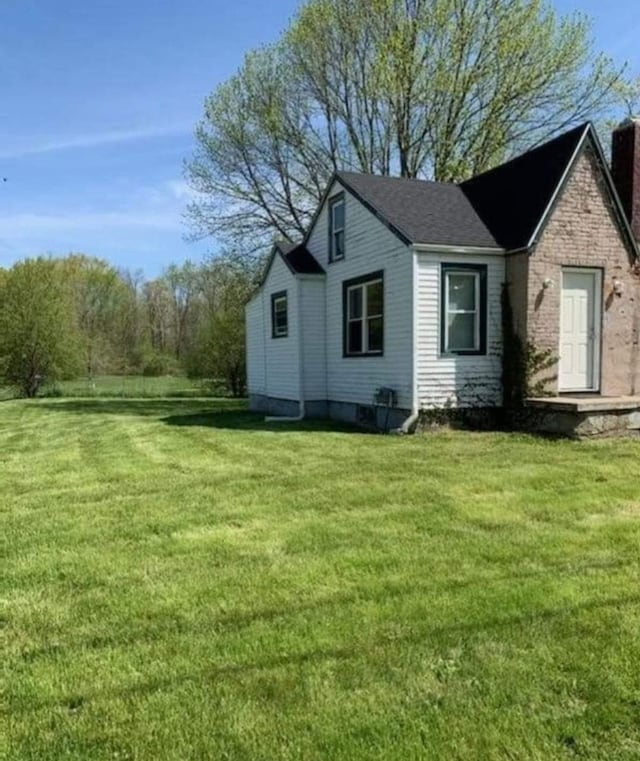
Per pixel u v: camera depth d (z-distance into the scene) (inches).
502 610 128.6
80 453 357.1
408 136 742.5
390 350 436.1
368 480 256.7
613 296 423.8
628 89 707.4
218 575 152.9
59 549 175.8
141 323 1723.7
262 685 102.6
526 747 85.4
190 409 692.7
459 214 454.6
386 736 88.4
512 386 414.3
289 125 763.4
